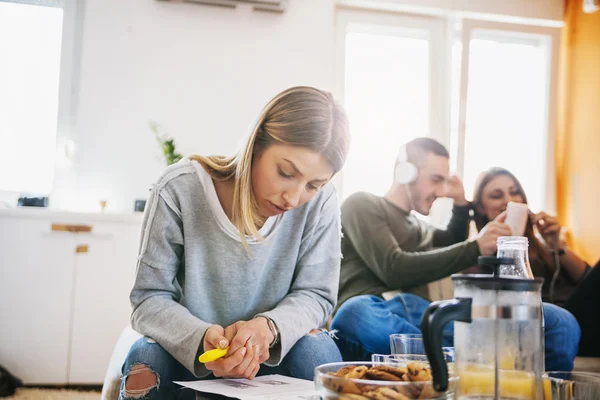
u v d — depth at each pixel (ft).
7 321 7.69
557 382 2.25
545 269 8.90
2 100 9.21
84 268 7.89
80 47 9.15
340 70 9.93
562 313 6.66
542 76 10.78
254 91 9.48
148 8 9.23
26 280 7.75
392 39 10.28
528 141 10.59
